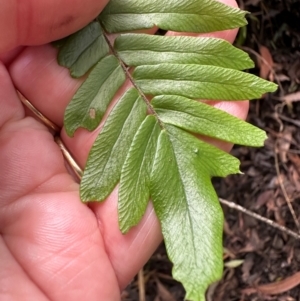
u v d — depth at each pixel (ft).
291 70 0.67
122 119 0.42
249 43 0.66
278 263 0.66
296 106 0.67
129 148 0.41
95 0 0.40
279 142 0.67
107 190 0.41
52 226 0.42
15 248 0.42
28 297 0.39
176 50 0.43
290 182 0.67
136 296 0.67
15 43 0.42
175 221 0.39
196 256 0.38
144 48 0.44
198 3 0.43
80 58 0.44
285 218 0.66
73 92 0.46
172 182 0.40
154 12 0.44
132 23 0.44
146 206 0.40
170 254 0.38
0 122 0.45
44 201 0.43
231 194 0.67
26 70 0.45
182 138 0.41
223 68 0.42
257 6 0.66
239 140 0.40
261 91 0.41
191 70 0.42
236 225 0.67
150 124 0.41
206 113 0.41
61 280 0.41
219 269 0.37
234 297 0.66
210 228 0.39
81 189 0.41
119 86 0.43
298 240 0.66
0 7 0.38
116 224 0.42
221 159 0.40
